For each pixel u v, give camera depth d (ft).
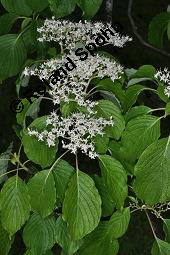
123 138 2.57
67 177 2.79
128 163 2.81
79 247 2.96
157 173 2.52
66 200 2.63
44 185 2.71
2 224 2.79
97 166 5.74
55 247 5.64
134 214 6.18
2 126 6.66
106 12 3.54
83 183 2.66
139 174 2.53
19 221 2.77
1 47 3.22
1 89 6.72
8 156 3.00
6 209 2.78
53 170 2.80
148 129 2.57
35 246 3.01
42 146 2.68
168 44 7.16
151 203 2.54
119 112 2.65
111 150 2.83
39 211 2.69
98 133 2.61
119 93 2.78
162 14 3.34
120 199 2.62
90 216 2.63
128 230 6.11
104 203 3.00
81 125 2.60
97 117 2.66
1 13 5.16
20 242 5.35
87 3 2.61
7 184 2.81
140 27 7.11
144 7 7.15
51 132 2.62
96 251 2.91
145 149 2.51
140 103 3.67
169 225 3.05
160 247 2.99
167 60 7.06
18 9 2.81
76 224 2.61
